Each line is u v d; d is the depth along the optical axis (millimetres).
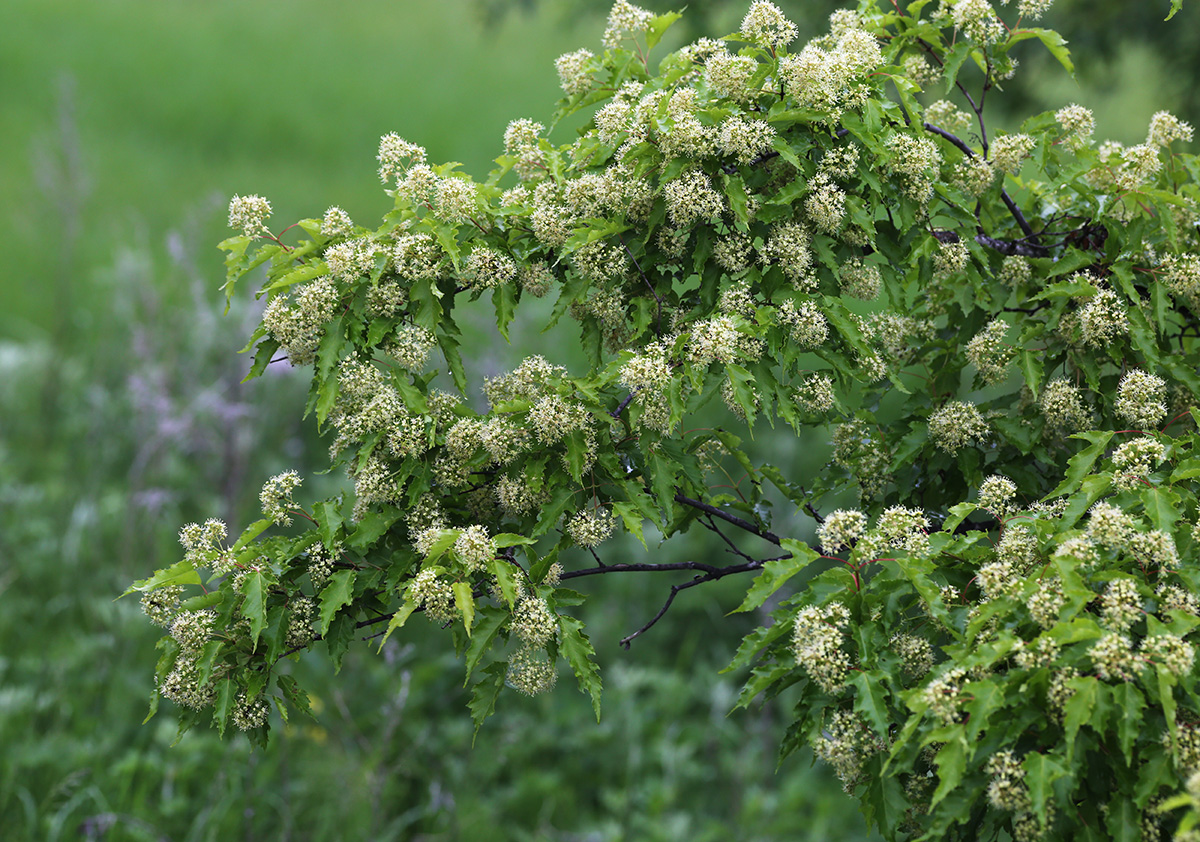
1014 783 2258
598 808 6461
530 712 6887
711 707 7105
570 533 2953
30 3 21312
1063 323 3223
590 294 3205
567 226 3035
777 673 2607
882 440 3520
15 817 5375
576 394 2902
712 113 2908
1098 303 3086
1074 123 3461
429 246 3008
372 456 3055
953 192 3232
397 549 3051
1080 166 3326
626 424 3047
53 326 10320
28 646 6594
